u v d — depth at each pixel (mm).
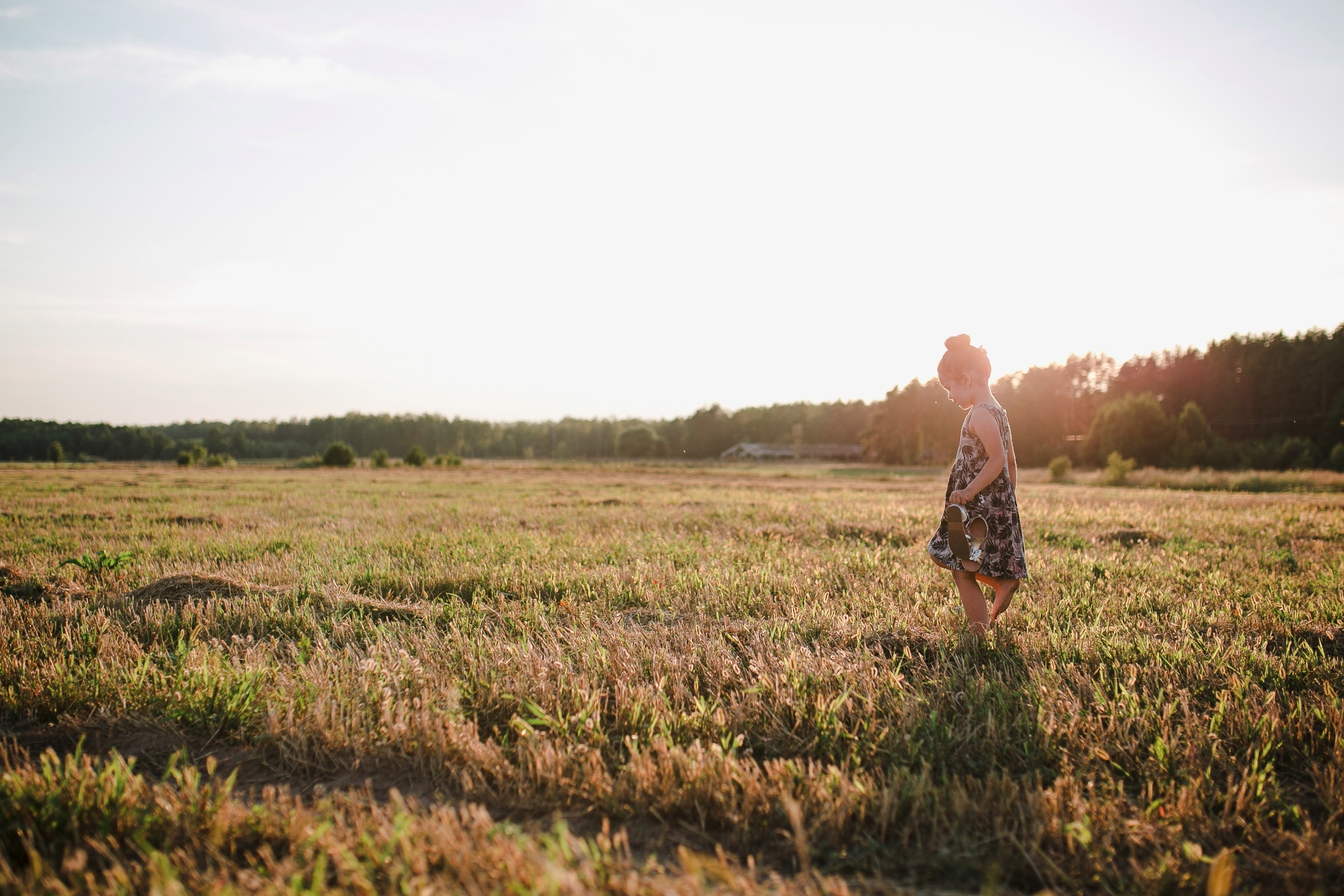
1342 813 1753
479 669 2746
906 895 1456
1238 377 65625
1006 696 2473
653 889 1319
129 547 6469
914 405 73812
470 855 1439
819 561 5512
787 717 2318
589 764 1946
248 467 52688
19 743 2250
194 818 1655
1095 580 4730
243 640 3297
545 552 6004
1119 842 1658
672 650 3160
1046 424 72438
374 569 5168
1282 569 5203
